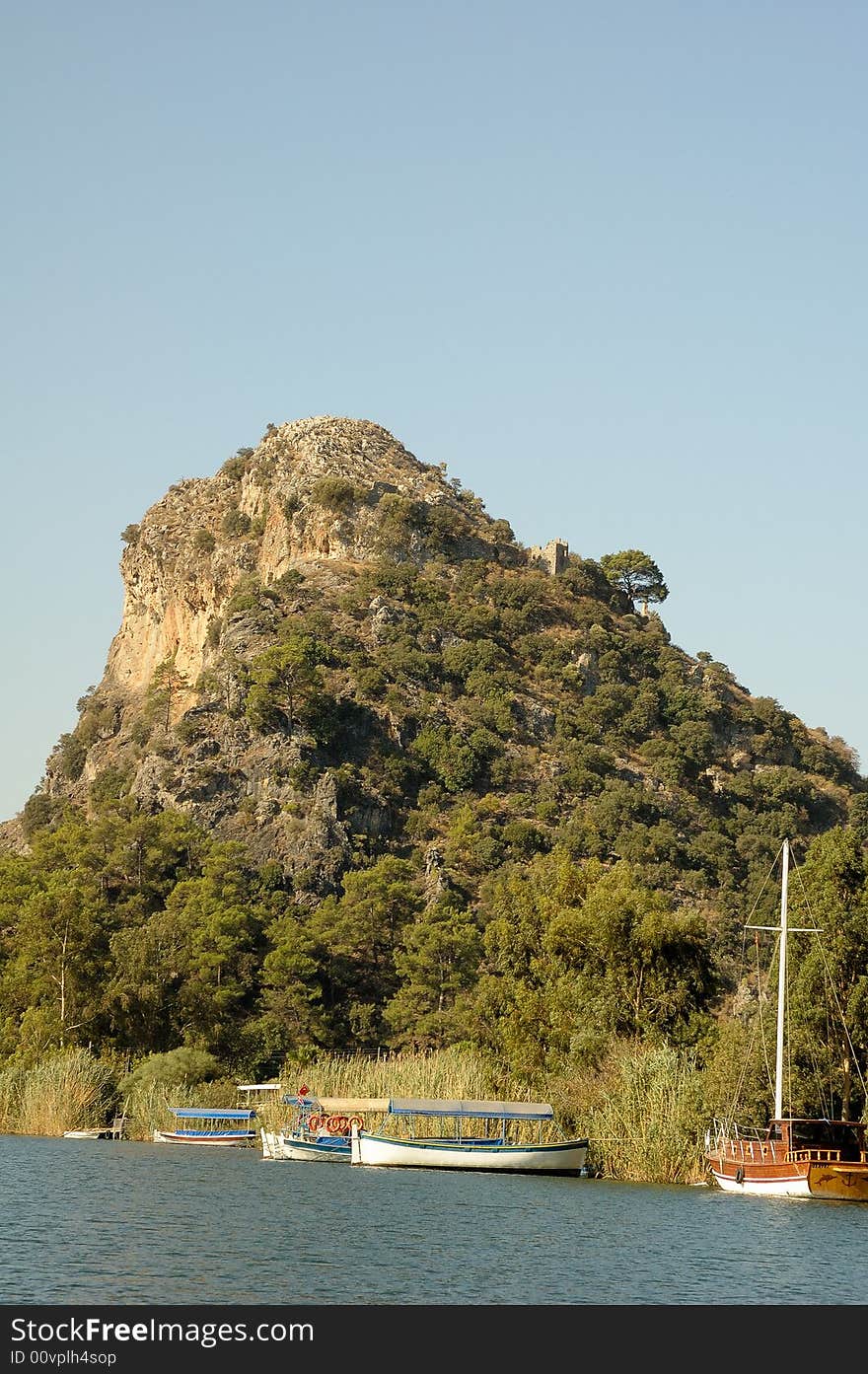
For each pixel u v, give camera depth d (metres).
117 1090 196.12
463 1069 163.50
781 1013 128.50
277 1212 104.50
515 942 186.25
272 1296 76.88
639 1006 165.88
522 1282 82.12
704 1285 82.75
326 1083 171.00
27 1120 187.12
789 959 140.88
